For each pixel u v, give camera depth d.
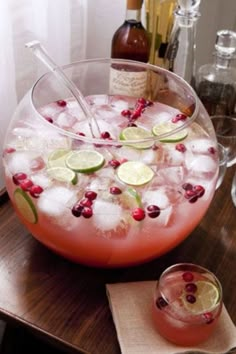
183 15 0.89
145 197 0.57
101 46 1.06
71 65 0.73
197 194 0.59
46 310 0.58
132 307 0.58
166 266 0.65
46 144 0.60
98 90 0.80
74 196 0.56
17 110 0.67
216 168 0.65
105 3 0.99
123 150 0.60
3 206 0.72
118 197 0.56
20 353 0.76
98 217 0.55
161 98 0.78
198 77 1.00
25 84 0.87
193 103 0.69
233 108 1.02
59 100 0.72
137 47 0.87
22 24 0.80
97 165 0.58
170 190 0.58
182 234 0.61
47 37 0.85
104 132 0.66
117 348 0.55
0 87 0.76
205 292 0.57
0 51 0.73
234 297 0.62
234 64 1.05
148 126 0.69
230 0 1.45
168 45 0.94
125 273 0.64
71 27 0.94
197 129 0.66
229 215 0.74
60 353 0.75
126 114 0.72
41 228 0.59
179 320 0.53
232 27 1.51
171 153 0.62
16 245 0.66
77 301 0.60
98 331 0.57
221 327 0.57
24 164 0.60
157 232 0.57
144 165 0.59
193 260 0.66
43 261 0.64
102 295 0.61
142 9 0.92
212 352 0.54
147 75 0.78
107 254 0.59
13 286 0.61
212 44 1.52
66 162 0.58
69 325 0.57
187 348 0.55
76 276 0.63
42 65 0.86
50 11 0.84
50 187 0.57
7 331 0.75
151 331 0.56
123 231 0.56
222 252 0.68
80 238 0.57
